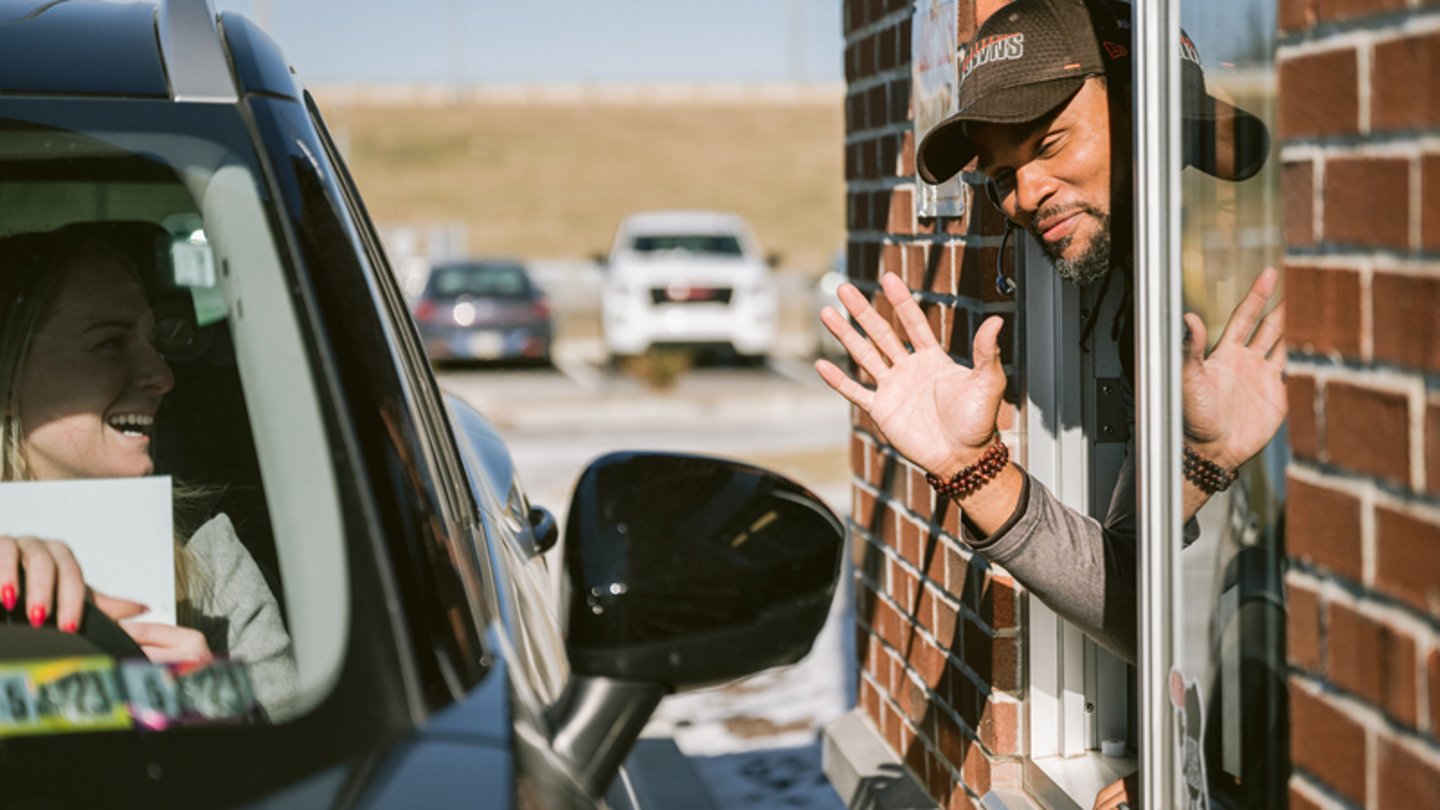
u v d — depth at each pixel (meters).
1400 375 1.68
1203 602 2.17
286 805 1.36
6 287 1.90
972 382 2.42
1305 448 1.88
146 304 1.94
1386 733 1.73
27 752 1.42
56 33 1.95
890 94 3.78
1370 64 1.72
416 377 2.07
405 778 1.38
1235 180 2.06
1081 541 2.45
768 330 22.41
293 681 1.52
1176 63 2.19
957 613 3.41
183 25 1.96
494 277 23.09
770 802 4.39
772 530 1.86
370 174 69.25
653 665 1.73
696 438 14.59
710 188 68.44
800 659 1.85
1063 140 2.43
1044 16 2.41
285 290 1.74
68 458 1.91
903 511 3.82
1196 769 2.19
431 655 1.53
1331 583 1.84
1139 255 2.24
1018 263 3.06
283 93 1.93
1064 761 3.17
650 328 22.08
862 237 4.08
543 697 1.66
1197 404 2.17
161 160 1.81
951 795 3.49
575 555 1.81
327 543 1.60
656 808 4.25
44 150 1.80
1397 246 1.68
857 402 2.47
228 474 1.96
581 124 77.69
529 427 15.98
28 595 1.67
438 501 1.71
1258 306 2.02
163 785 1.39
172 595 1.72
